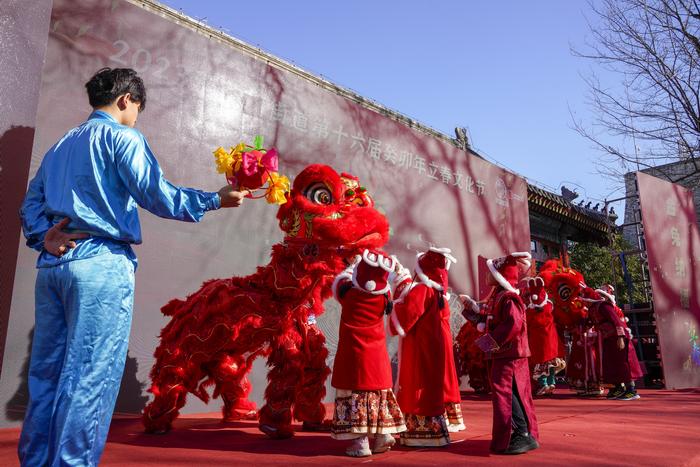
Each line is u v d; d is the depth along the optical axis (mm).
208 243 5102
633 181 14383
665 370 9195
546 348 7062
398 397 3410
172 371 3691
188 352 3707
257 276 3881
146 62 4895
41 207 2057
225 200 2227
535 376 7184
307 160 6129
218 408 5078
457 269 7926
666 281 9836
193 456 2941
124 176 1985
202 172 5125
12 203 3150
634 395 7043
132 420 4223
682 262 10305
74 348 1809
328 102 6523
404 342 3473
